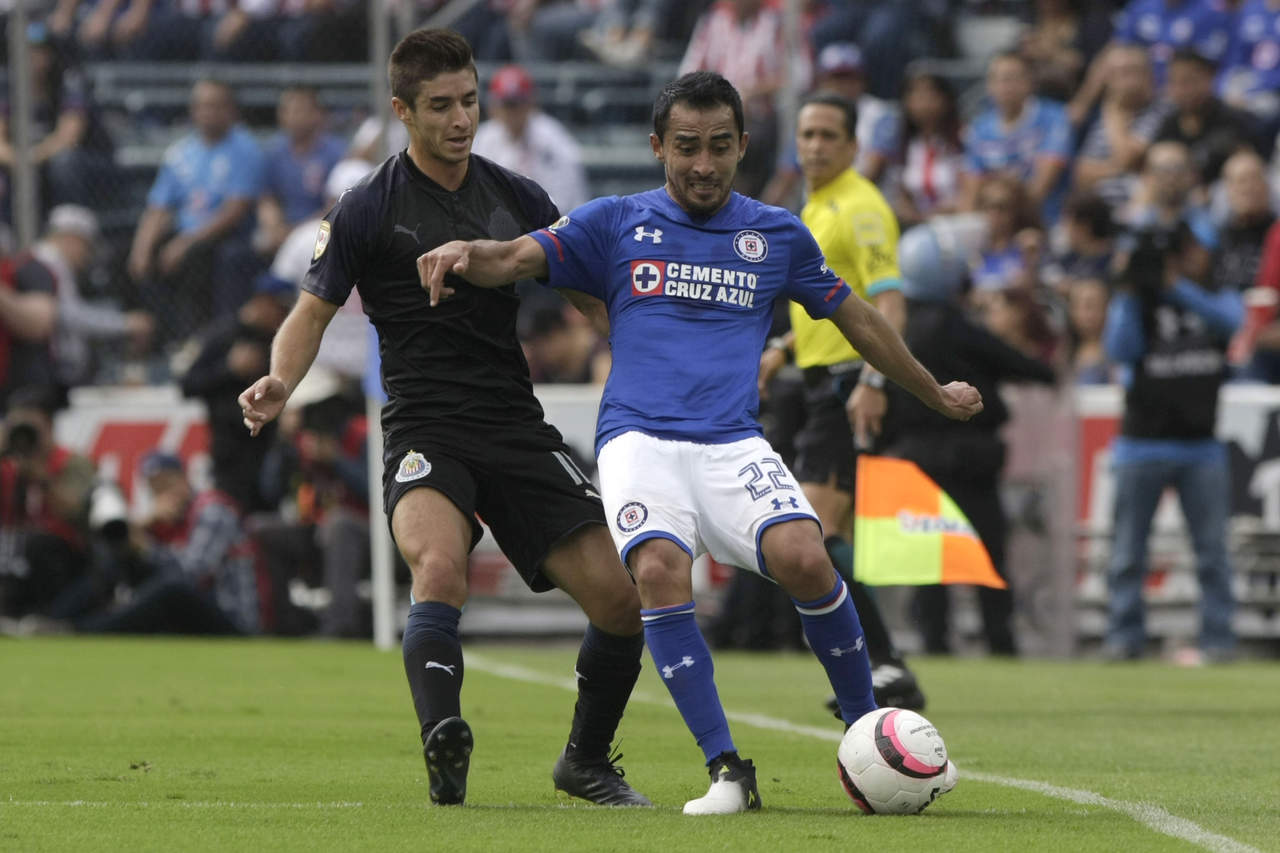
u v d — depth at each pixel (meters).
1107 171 51.28
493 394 16.88
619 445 15.81
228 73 53.25
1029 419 41.56
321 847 13.23
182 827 14.38
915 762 15.25
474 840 13.57
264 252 51.41
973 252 41.38
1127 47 52.09
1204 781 18.45
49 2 51.62
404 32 42.44
